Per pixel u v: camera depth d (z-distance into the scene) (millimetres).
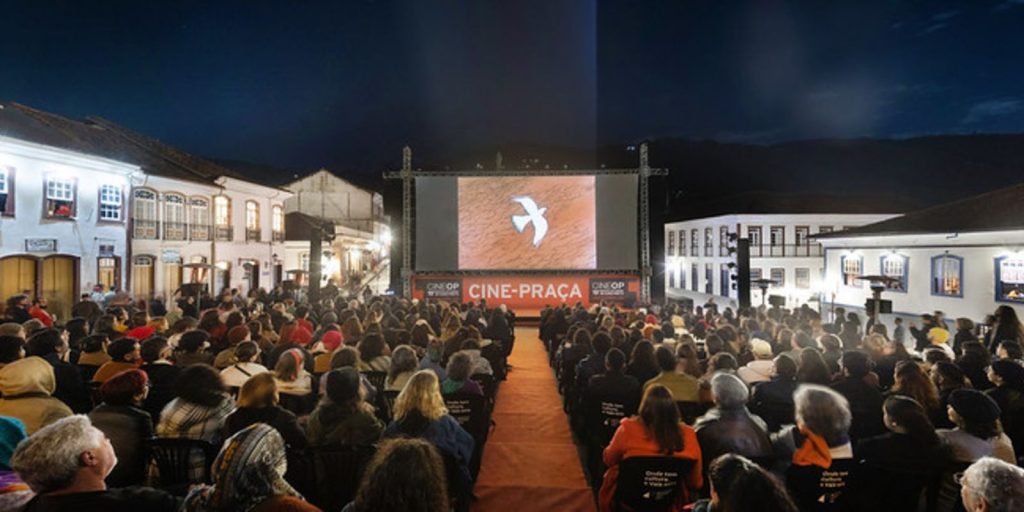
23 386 3525
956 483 3033
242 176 25266
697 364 5629
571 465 5574
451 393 4871
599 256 20094
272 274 27016
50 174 15617
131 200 18438
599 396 4918
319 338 7871
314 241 16953
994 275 15938
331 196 40344
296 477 3545
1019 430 4230
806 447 3100
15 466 2086
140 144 22516
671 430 3328
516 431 6746
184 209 20938
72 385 5113
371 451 3457
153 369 4980
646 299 19859
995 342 9117
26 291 13789
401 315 10742
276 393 3684
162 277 19781
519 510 4648
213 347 7098
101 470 2217
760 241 32125
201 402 3654
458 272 20188
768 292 31844
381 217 44594
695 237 38156
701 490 3646
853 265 22547
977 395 3367
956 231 16750
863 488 3238
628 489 3311
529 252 20125
